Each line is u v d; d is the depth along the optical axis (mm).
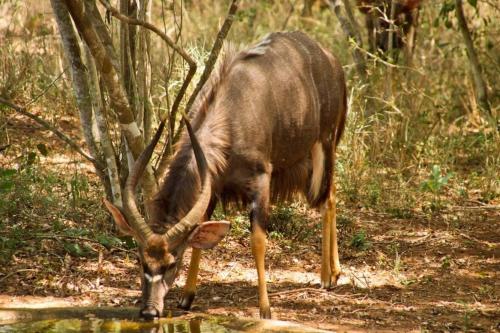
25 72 15922
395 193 13570
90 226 11703
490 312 9797
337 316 9641
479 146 15688
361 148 14344
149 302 8602
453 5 15977
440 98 16891
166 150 10359
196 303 9930
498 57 17766
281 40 10625
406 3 15641
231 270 10961
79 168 13727
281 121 10094
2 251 10680
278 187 10805
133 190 8836
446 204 13516
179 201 9102
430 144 15195
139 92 11148
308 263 11367
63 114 15727
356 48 15492
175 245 8719
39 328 8781
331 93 10977
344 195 13484
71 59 11062
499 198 13859
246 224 12148
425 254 11750
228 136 9438
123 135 10789
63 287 10117
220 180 9445
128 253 11156
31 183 12406
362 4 16188
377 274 11055
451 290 10539
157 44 17734
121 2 11148
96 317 9133
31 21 17031
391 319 9562
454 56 17766
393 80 15961
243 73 9867
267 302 9500
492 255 11758
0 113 14625
